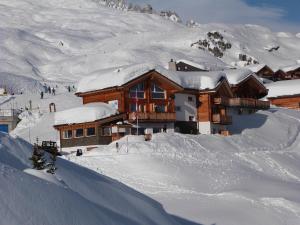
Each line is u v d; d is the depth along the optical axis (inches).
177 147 1579.7
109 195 629.6
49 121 2226.9
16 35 6850.4
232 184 1167.0
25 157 589.6
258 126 2174.0
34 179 483.5
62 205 463.2
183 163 1300.4
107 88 1888.5
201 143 1699.1
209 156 1418.6
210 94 2090.3
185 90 2027.6
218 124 2100.1
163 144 1565.0
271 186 1163.3
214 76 2111.2
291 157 1624.0
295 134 2186.3
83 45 7116.1
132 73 1887.3
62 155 1499.8
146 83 1935.3
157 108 1951.3
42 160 572.4
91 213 490.6
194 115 2091.5
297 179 1397.6
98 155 1370.6
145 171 1202.0
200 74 2145.7
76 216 463.5
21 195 437.4
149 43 6648.6
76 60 5639.8
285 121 2333.9
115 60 5457.7
